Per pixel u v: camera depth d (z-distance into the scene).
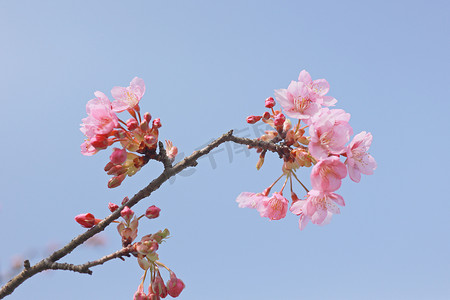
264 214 0.81
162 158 0.77
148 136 0.76
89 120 0.77
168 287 0.76
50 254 0.75
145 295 0.76
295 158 0.79
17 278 0.74
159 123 0.77
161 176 0.76
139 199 0.76
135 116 0.79
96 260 0.74
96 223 0.76
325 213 0.79
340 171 0.76
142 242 0.75
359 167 0.79
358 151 0.79
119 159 0.75
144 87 0.79
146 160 0.77
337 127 0.77
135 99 0.78
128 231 0.75
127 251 0.74
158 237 0.75
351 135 0.78
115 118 0.76
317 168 0.76
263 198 0.81
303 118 0.78
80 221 0.76
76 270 0.74
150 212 0.76
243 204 0.82
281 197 0.80
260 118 0.82
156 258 0.75
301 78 0.82
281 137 0.80
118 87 0.79
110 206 0.77
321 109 0.79
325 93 0.81
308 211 0.78
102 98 0.77
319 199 0.79
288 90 0.80
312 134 0.77
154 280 0.76
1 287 0.74
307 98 0.80
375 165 0.80
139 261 0.75
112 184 0.77
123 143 0.77
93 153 0.78
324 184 0.77
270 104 0.82
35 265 0.74
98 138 0.76
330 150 0.77
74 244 0.75
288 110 0.79
